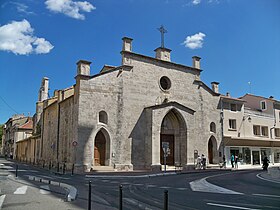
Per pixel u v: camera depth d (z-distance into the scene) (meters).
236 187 15.20
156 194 12.73
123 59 31.14
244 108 42.06
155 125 30.75
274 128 45.31
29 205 9.90
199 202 10.38
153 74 33.19
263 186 15.66
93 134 27.59
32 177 19.86
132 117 30.52
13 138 75.56
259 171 29.47
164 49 34.94
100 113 28.92
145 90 32.09
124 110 30.05
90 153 27.14
